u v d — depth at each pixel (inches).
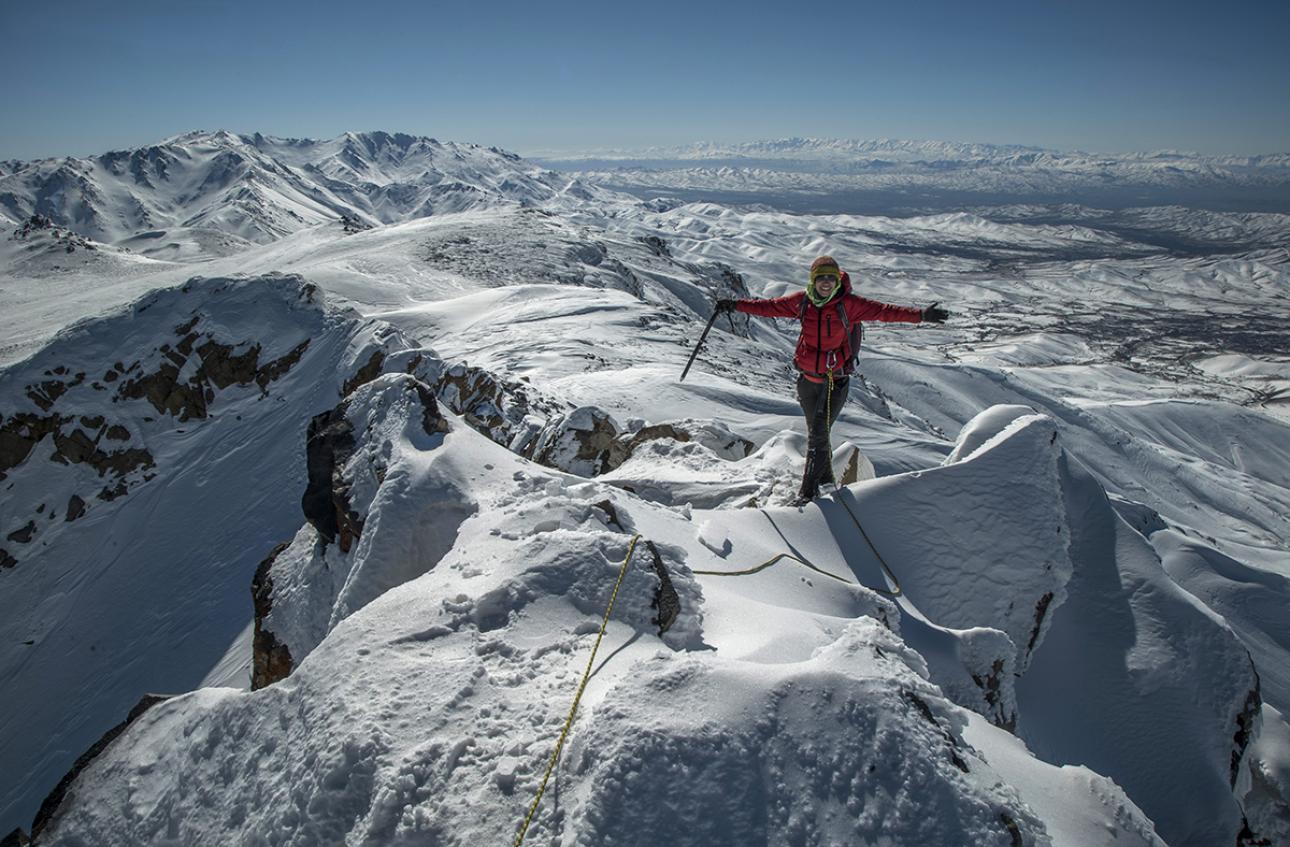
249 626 435.2
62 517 593.3
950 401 3973.9
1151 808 239.9
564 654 128.9
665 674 109.7
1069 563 255.0
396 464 221.6
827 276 207.0
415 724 111.6
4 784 414.6
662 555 159.0
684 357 1018.1
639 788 93.4
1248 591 625.0
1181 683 258.1
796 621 154.1
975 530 242.4
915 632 192.9
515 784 100.9
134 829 131.3
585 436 377.4
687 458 308.0
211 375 651.5
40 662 482.9
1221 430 4911.4
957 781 98.3
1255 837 245.6
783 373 1151.0
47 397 649.6
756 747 98.8
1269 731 281.3
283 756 120.0
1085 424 3580.2
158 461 613.3
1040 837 100.4
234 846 113.6
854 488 243.4
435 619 137.2
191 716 144.5
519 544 160.9
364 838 97.1
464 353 1042.1
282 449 561.3
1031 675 255.6
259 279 693.9
